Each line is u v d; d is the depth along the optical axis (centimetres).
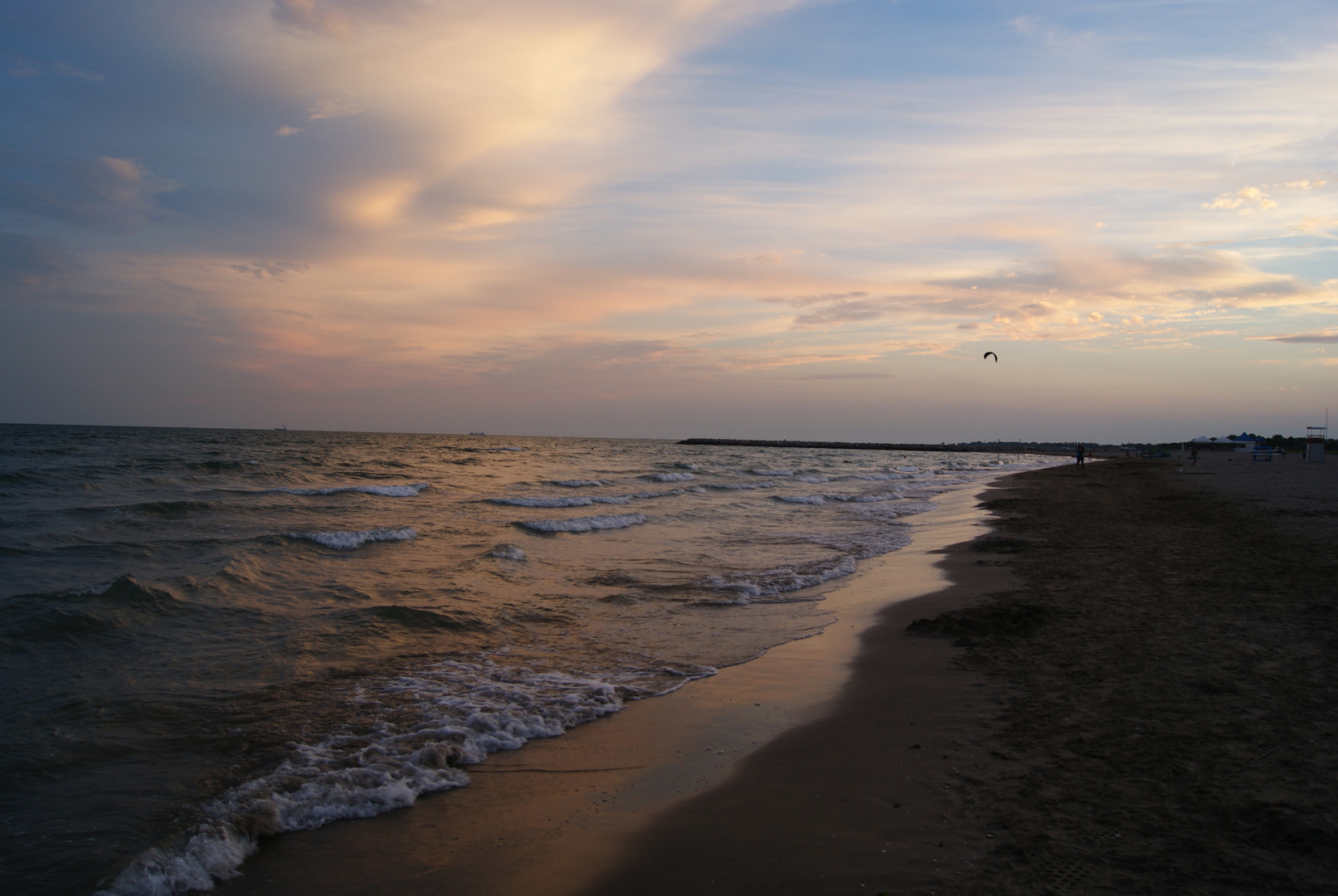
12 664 751
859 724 606
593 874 404
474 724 628
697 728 627
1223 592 1000
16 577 1111
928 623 905
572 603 1082
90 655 788
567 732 623
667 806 482
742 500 2803
